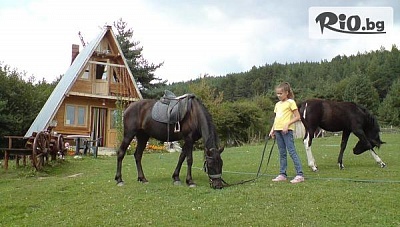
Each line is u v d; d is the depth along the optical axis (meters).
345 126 11.49
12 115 28.31
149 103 10.14
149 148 23.59
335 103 11.56
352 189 8.61
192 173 11.70
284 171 9.79
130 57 44.78
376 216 6.88
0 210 8.62
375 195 8.01
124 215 7.51
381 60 99.94
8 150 13.86
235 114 39.88
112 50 27.92
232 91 104.25
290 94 9.65
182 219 7.11
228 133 40.38
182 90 56.97
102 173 12.81
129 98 26.48
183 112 9.44
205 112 9.30
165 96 10.12
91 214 7.74
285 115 9.54
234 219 6.95
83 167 15.01
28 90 30.55
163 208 7.76
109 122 27.78
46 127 22.72
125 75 27.83
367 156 14.45
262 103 54.62
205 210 7.48
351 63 107.56
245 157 15.78
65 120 26.39
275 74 112.69
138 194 8.93
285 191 8.51
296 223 6.65
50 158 16.58
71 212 8.04
